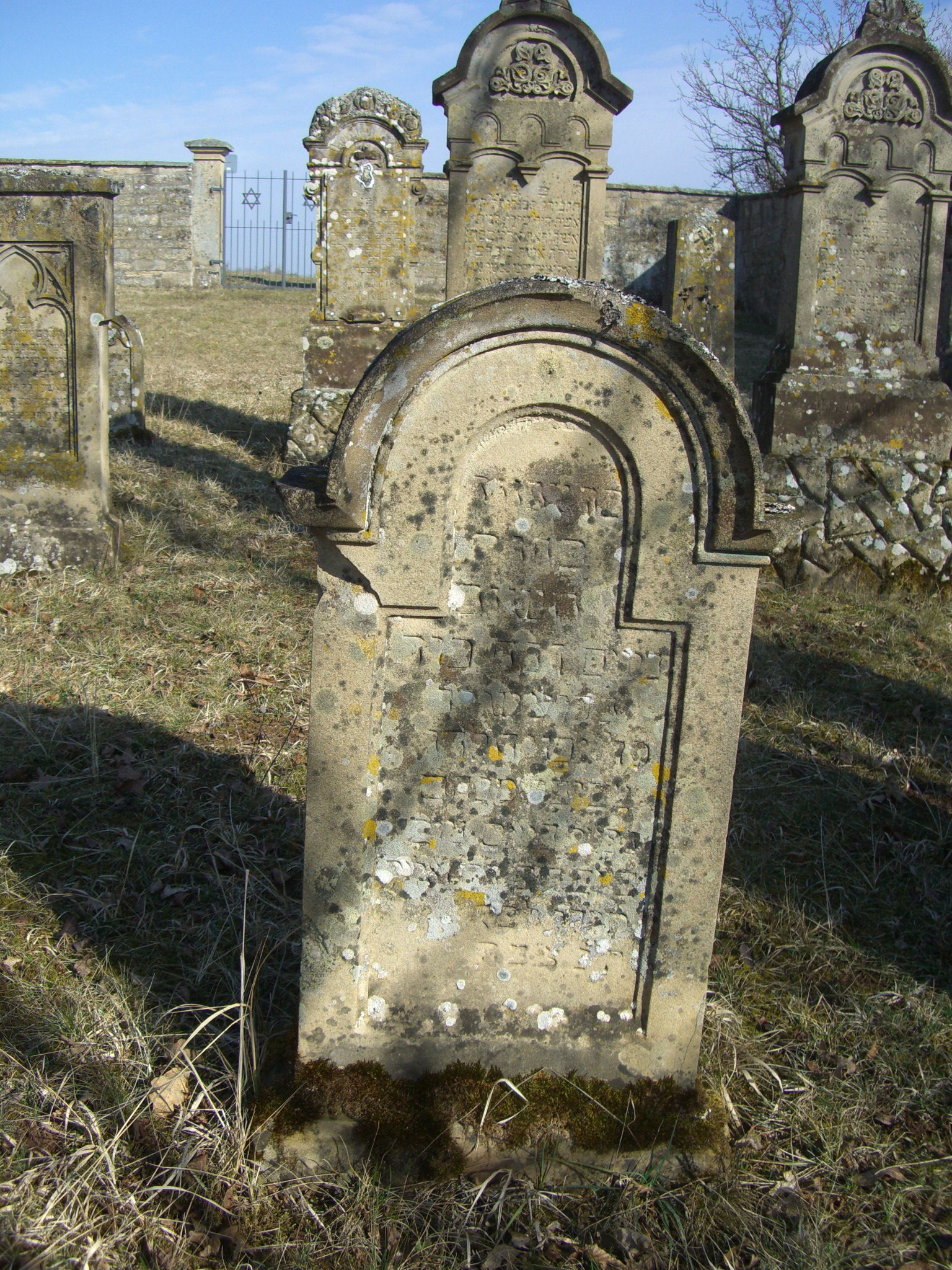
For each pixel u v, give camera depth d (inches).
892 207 268.7
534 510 95.3
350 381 345.1
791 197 275.0
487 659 98.0
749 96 815.7
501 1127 99.7
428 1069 103.3
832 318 274.5
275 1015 116.4
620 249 647.8
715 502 93.9
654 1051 104.1
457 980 103.1
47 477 238.2
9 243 227.6
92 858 142.3
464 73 295.1
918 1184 101.4
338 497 88.9
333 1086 100.5
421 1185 96.3
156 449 341.7
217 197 722.2
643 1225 94.8
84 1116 98.1
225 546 267.0
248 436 376.8
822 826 164.9
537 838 101.3
